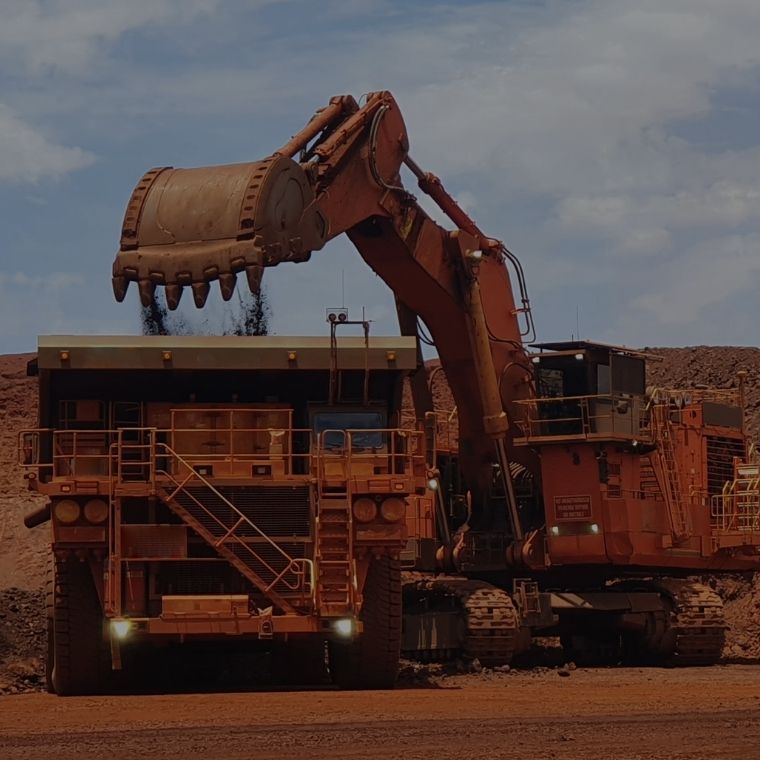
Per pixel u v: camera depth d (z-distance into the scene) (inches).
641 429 1633.9
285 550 1157.1
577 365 1627.7
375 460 1173.1
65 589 1147.9
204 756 732.7
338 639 1184.2
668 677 1366.9
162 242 1262.3
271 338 1176.2
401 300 1652.3
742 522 1680.6
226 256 1237.1
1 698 1128.8
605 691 1138.0
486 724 869.2
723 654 1817.2
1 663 1435.8
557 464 1619.1
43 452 1179.3
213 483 1154.7
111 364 1159.6
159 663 1304.1
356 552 1153.4
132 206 1280.8
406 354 1183.6
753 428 2925.7
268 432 1180.5
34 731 862.5
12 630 1581.0
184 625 1120.8
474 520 1718.8
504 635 1517.0
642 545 1606.8
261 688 1209.4
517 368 1663.4
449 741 787.4
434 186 1595.7
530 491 1715.1
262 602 1161.4
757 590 2103.8
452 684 1247.5
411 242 1547.7
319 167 1389.0
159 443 1168.2
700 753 730.2
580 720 889.5
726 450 1732.3
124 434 1194.6
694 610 1609.3
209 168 1293.1
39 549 2630.4
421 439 1175.6
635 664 1664.6
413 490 1157.1
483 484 1701.5
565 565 1643.7
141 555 1140.5
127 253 1267.2
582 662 1688.0
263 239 1242.6
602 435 1585.9
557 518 1614.2
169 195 1277.1
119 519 1139.3
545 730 834.8
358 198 1460.4
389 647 1161.4
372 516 1150.3
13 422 3447.3
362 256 1565.0
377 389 1203.9
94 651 1144.8
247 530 1154.7
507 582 1710.1
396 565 1168.8
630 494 1616.6
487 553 1688.0
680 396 1716.3
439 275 1592.0
